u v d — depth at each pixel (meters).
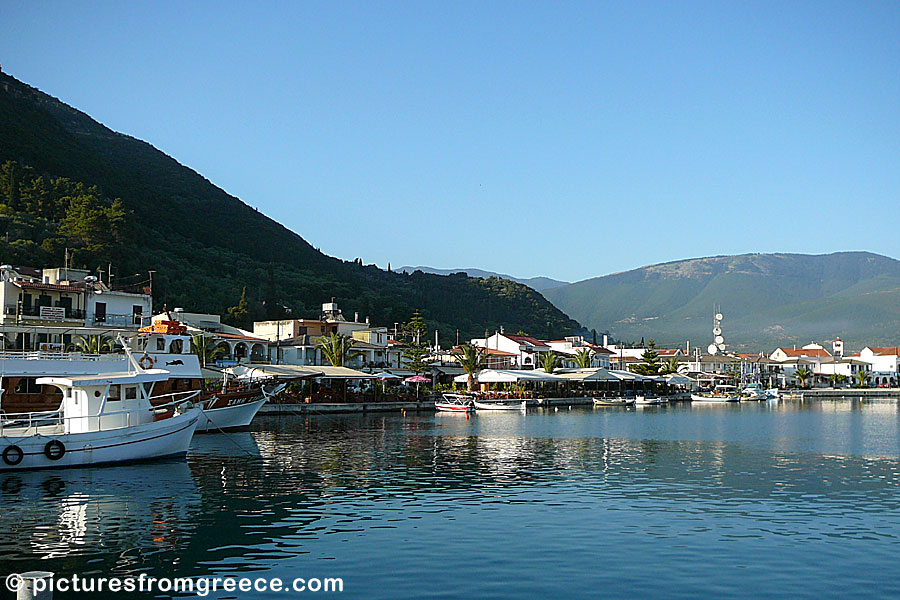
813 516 35.91
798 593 24.69
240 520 34.09
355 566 27.17
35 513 35.16
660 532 32.41
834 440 72.81
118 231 174.75
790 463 54.75
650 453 60.53
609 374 153.50
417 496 40.25
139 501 38.03
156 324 70.38
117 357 66.50
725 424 94.69
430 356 153.62
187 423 52.28
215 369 84.25
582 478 46.91
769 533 32.41
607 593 24.53
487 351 166.00
